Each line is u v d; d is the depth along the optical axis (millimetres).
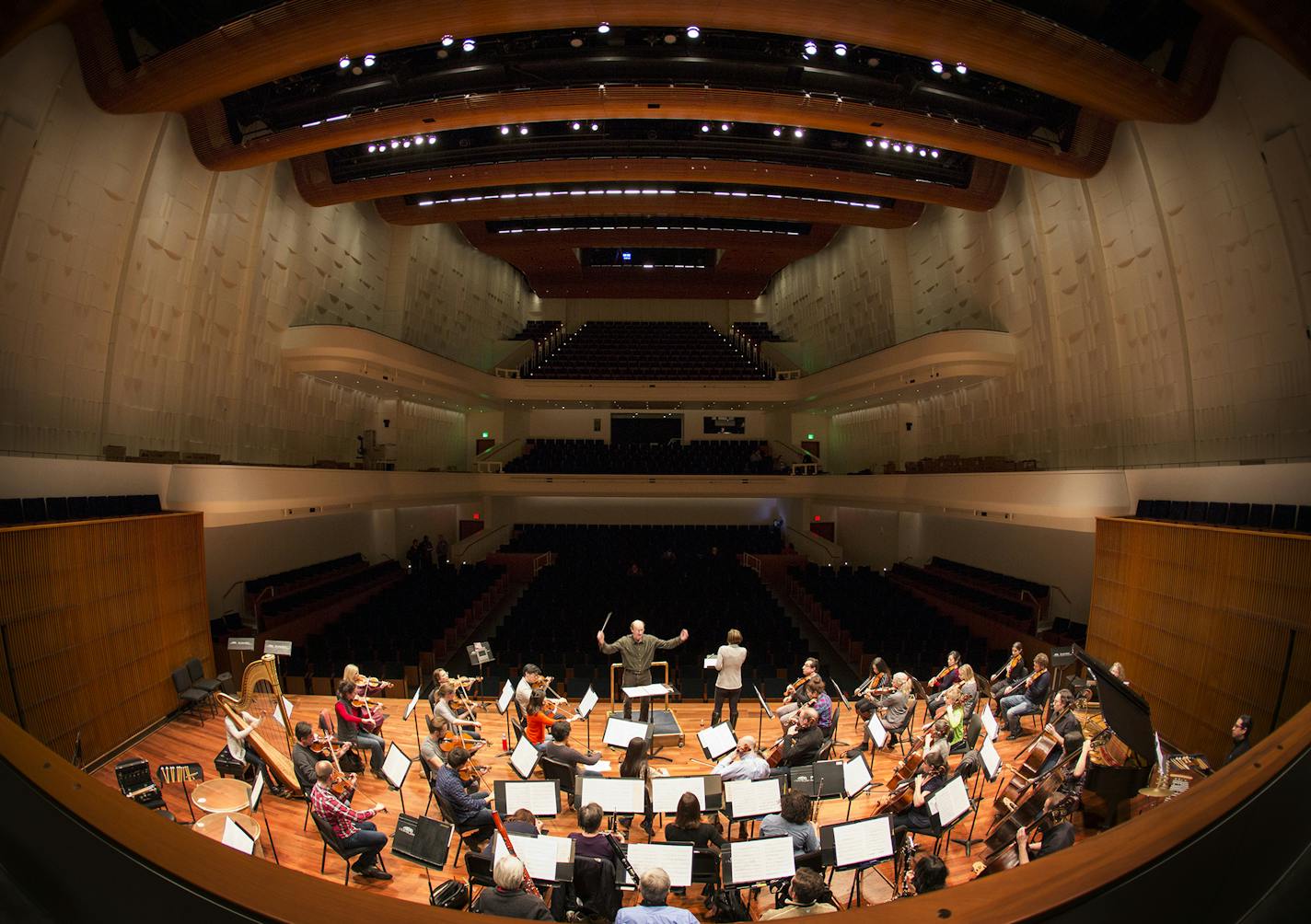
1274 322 10734
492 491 25453
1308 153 9797
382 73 13078
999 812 6543
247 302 15672
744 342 33562
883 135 13266
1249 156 10664
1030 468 15875
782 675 12430
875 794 7242
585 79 12984
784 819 5266
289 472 14469
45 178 10562
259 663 8836
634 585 19328
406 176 16578
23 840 1579
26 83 9953
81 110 10938
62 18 10062
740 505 29594
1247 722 6742
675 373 28484
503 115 12914
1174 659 9758
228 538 15547
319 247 18516
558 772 6699
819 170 16375
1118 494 12109
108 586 9297
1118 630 10961
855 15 9648
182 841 1557
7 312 10242
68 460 9852
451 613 16438
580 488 25531
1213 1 7664
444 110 12695
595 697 7867
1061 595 16453
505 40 12742
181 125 12992
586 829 4941
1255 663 8484
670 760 8055
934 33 9859
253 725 7188
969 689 8539
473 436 30531
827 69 12773
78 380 11547
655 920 3234
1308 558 7914
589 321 35688
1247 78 10352
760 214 20109
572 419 31375
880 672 9062
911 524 24188
